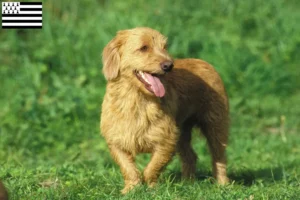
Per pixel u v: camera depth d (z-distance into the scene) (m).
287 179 8.73
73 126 12.18
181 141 9.05
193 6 17.11
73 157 10.52
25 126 11.85
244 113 13.52
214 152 8.88
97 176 8.66
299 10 17.66
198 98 8.69
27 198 7.46
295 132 12.77
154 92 7.53
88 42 15.14
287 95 14.74
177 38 15.35
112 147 7.99
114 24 15.63
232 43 15.70
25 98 13.26
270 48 16.02
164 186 7.83
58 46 15.15
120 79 7.83
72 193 7.59
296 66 15.57
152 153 8.01
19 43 15.35
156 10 16.31
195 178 8.74
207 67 8.90
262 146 11.53
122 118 7.83
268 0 17.58
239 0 17.42
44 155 11.05
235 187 8.08
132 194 7.43
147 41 7.73
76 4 16.92
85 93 13.41
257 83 14.58
